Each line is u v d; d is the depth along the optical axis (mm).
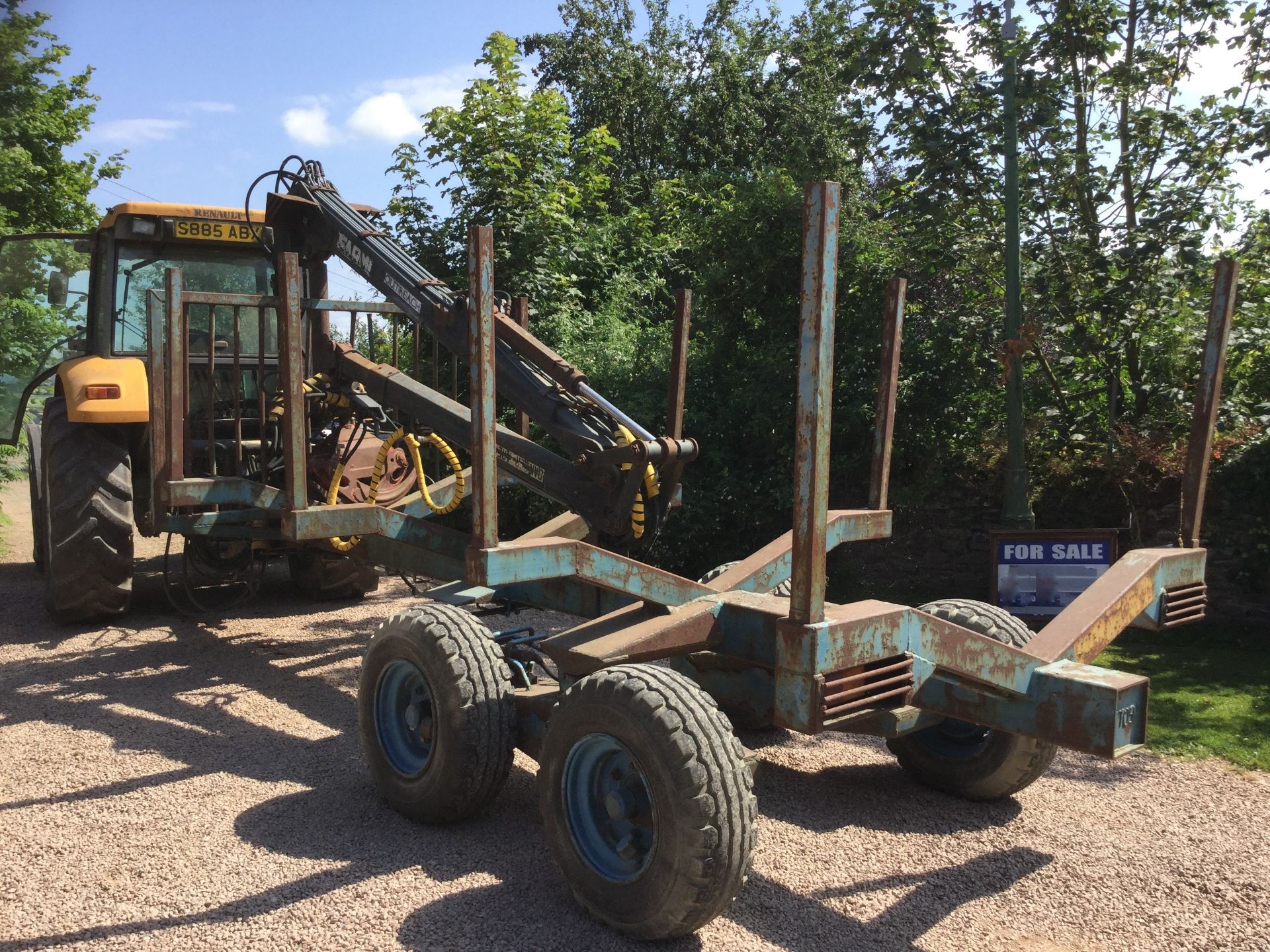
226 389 6289
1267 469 5992
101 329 6289
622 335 9172
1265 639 6082
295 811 3562
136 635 6098
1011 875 3135
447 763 3262
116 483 5996
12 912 2811
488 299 2980
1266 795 3820
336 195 5242
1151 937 2771
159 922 2758
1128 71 7250
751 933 2764
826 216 2398
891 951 2686
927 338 7352
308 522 3947
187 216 6215
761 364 7660
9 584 7590
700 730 2584
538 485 4391
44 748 4172
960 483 7312
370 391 5086
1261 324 6734
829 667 2549
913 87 7367
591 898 2779
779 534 7719
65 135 14570
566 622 6379
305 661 5574
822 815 3607
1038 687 2846
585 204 11977
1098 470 6914
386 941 2680
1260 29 6926
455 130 9812
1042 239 7430
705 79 22828
